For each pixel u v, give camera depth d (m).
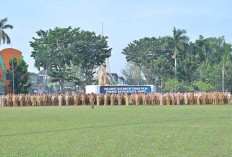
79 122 25.72
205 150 13.97
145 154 13.34
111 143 15.95
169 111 37.06
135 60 122.56
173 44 112.69
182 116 30.23
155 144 15.55
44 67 94.69
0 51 96.56
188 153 13.42
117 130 20.69
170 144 15.51
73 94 57.06
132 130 20.61
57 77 95.88
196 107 45.12
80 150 14.30
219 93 55.44
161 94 54.22
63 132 20.11
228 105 50.97
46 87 112.00
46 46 94.94
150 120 26.75
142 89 65.12
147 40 120.56
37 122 26.09
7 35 89.25
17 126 23.52
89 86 65.69
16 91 92.31
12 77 91.38
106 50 101.69
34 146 15.38
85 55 98.38
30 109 44.44
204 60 123.38
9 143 16.27
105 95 55.28
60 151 14.12
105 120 27.06
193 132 19.38
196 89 124.19
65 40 95.12
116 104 56.62
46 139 17.42
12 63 88.38
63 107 48.91
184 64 114.50
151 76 125.06
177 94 54.81
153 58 120.62
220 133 18.83
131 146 15.10
